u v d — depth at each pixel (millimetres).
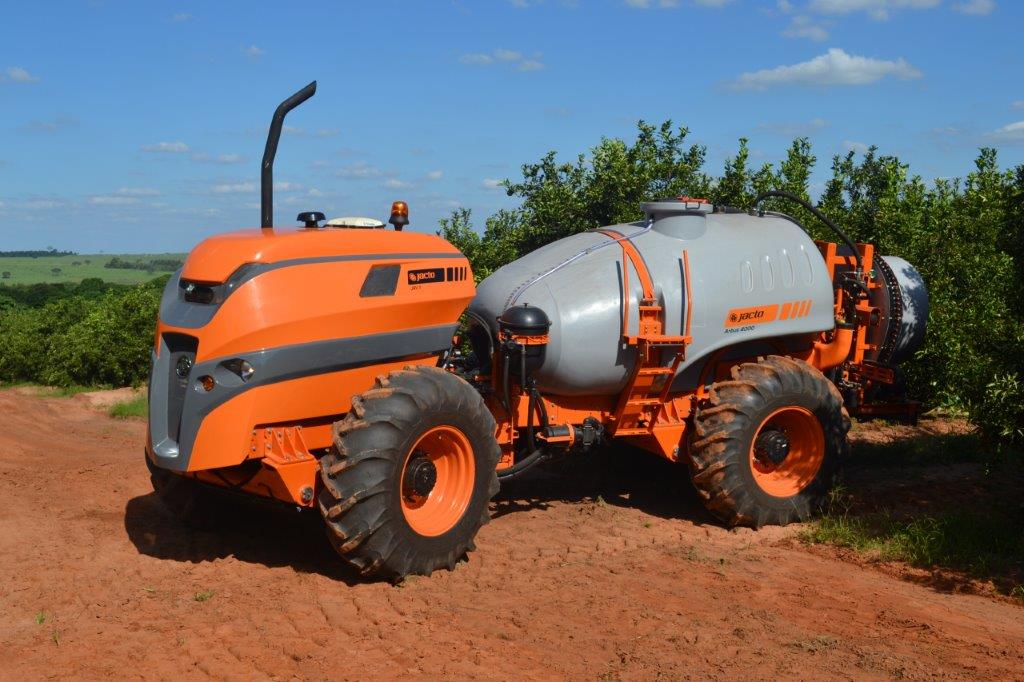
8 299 33844
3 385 18641
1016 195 6816
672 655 4418
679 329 6664
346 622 4707
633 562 5867
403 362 5871
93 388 17188
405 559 5293
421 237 5969
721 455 6555
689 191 10781
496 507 7176
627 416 6883
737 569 5785
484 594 5215
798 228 7398
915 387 10203
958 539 6164
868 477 8172
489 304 6734
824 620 4945
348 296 5422
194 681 4000
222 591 5145
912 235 10562
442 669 4184
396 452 5180
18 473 8273
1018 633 4832
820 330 7312
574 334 6457
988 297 9945
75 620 4691
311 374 5332
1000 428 6223
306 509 5773
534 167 11156
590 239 6992
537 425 6625
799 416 6914
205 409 5086
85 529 6312
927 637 4719
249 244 5246
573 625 4781
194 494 6156
